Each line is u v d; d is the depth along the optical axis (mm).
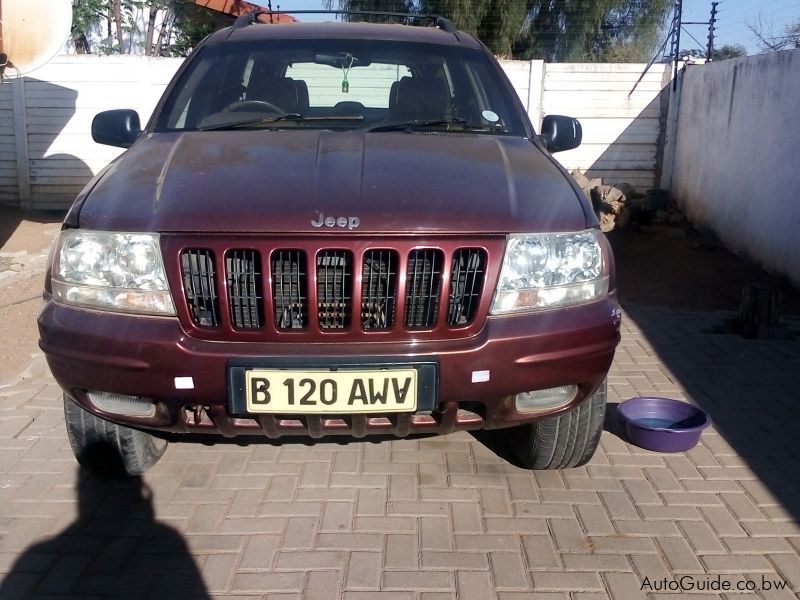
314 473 3545
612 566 2904
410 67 4129
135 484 3455
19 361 4883
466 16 13508
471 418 2900
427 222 2705
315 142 3400
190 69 4125
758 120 7676
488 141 3600
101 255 2762
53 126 10234
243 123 3736
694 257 8094
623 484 3488
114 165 3301
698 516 3244
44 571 2865
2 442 3838
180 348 2674
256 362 2656
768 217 7434
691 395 4566
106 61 10031
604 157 10469
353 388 2678
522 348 2746
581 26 14289
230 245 2664
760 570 2896
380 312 2734
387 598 2715
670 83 10156
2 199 10508
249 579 2816
